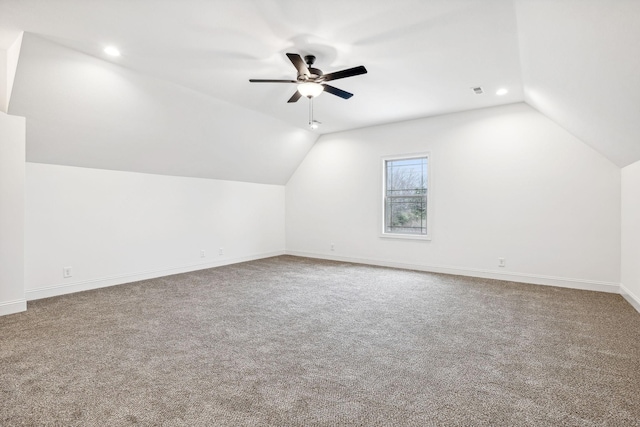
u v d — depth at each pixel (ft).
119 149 14.43
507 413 5.76
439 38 9.62
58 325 9.93
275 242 23.67
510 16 8.43
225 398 6.20
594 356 7.92
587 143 13.69
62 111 11.75
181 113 14.62
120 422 5.48
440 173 17.51
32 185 12.66
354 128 20.42
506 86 13.29
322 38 9.65
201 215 18.99
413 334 9.34
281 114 17.35
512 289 14.17
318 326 9.95
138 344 8.59
